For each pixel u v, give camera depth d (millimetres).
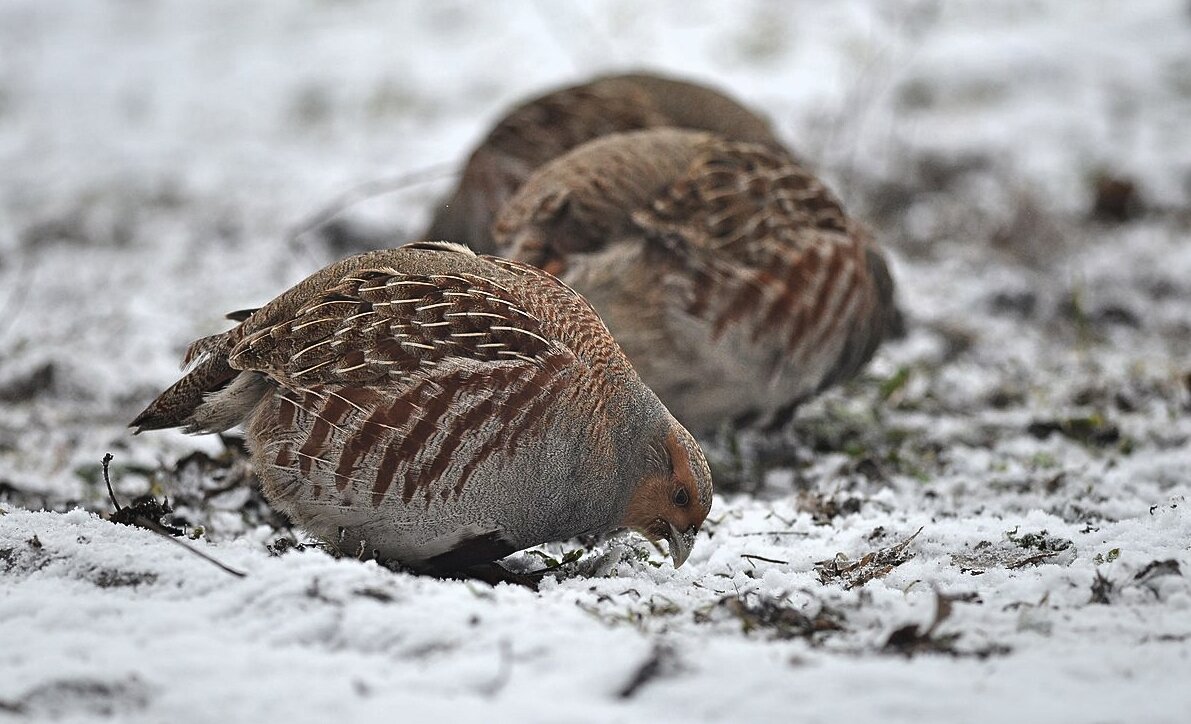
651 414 8109
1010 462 11406
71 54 29781
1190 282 17922
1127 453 11688
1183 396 13453
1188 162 21703
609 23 27250
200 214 22031
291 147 24734
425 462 7336
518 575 8133
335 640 5969
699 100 14305
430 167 22734
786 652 5859
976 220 19750
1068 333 16594
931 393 13883
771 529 9133
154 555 6961
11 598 6379
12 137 26094
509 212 11477
